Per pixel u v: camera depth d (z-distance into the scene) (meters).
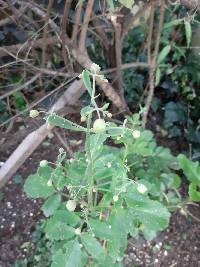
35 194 0.37
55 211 0.36
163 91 0.82
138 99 0.79
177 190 0.63
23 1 0.55
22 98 0.67
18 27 0.60
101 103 0.70
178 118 0.77
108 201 0.37
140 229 0.50
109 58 0.68
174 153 0.75
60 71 0.60
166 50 0.61
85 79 0.30
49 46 0.63
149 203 0.36
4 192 0.67
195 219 0.66
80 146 0.72
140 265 0.61
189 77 0.79
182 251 0.63
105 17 0.58
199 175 0.51
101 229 0.36
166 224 0.36
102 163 0.37
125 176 0.36
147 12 0.73
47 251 0.59
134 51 0.80
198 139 0.75
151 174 0.52
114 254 0.36
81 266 0.35
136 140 0.48
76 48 0.55
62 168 0.38
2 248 0.61
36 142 0.58
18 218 0.64
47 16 0.52
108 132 0.36
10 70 0.64
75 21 0.52
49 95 0.60
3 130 0.69
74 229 0.36
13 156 0.59
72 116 0.69
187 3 0.45
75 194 0.36
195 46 0.76
